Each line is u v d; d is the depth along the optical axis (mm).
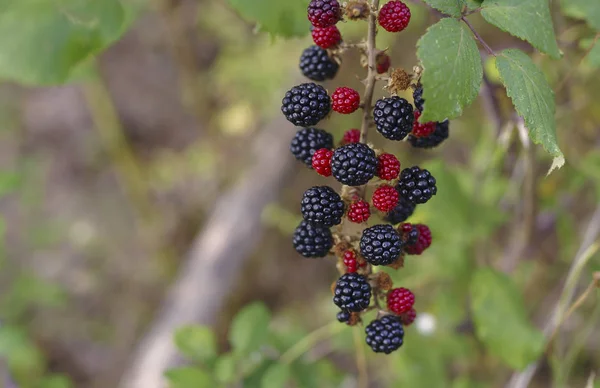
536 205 674
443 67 469
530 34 495
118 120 1363
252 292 1134
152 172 1320
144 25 1432
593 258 668
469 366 755
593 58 575
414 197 497
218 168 1256
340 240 514
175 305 1020
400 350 675
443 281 681
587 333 654
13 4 580
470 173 734
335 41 508
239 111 1190
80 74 705
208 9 1145
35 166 1292
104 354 1158
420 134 510
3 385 735
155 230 1255
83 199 1327
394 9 485
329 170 501
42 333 1151
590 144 732
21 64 580
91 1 585
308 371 644
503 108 634
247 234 1065
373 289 515
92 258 1260
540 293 770
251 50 1147
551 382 777
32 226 1261
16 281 1113
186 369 608
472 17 709
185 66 1210
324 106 495
